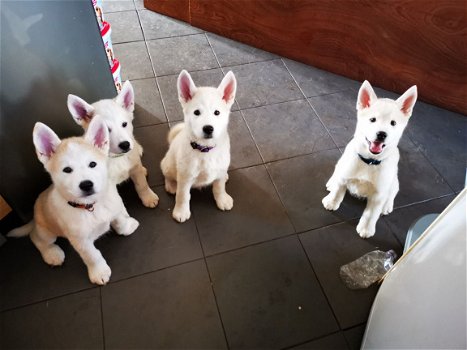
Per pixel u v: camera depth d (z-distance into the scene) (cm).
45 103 197
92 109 183
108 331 180
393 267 165
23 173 197
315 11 293
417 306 128
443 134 281
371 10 274
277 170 253
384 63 298
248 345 178
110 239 212
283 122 283
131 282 196
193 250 210
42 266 199
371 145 180
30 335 177
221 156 194
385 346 146
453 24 254
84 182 153
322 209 233
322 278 203
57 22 187
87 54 217
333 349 179
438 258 122
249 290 196
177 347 176
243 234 218
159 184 241
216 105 176
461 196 120
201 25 353
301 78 319
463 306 100
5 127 177
